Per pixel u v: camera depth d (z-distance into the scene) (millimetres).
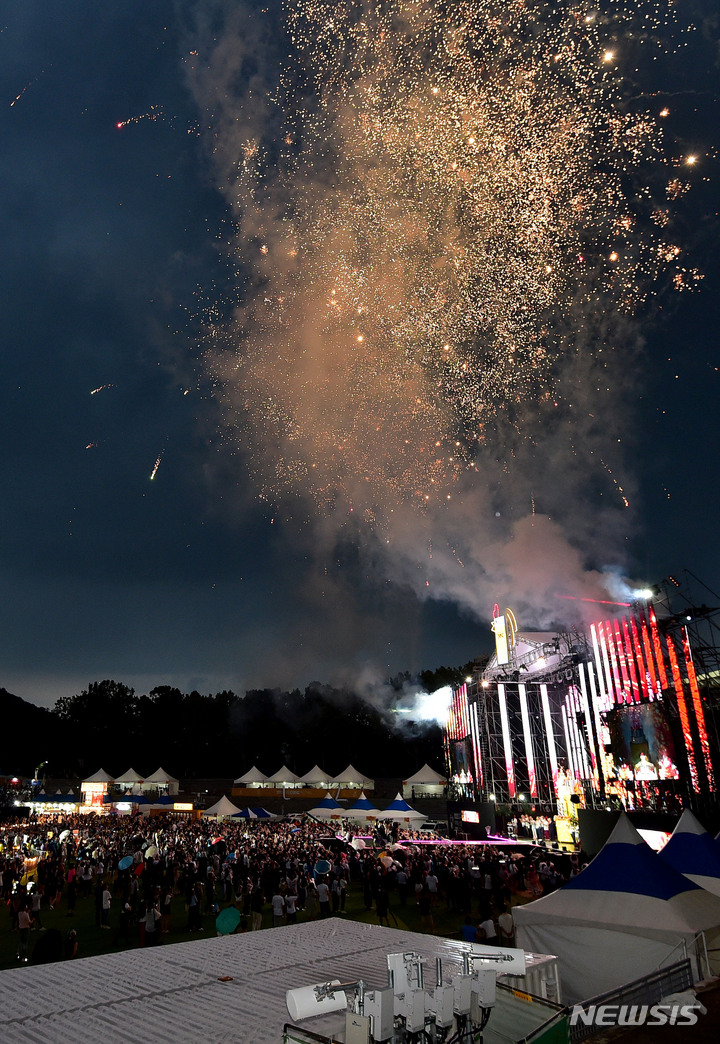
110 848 31891
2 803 57312
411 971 4223
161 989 5312
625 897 10258
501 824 41094
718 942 10633
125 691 98312
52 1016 4684
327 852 30125
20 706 99312
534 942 10484
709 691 27578
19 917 16547
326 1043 3896
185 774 94625
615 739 32000
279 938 7098
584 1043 6426
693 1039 6465
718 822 24969
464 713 54125
